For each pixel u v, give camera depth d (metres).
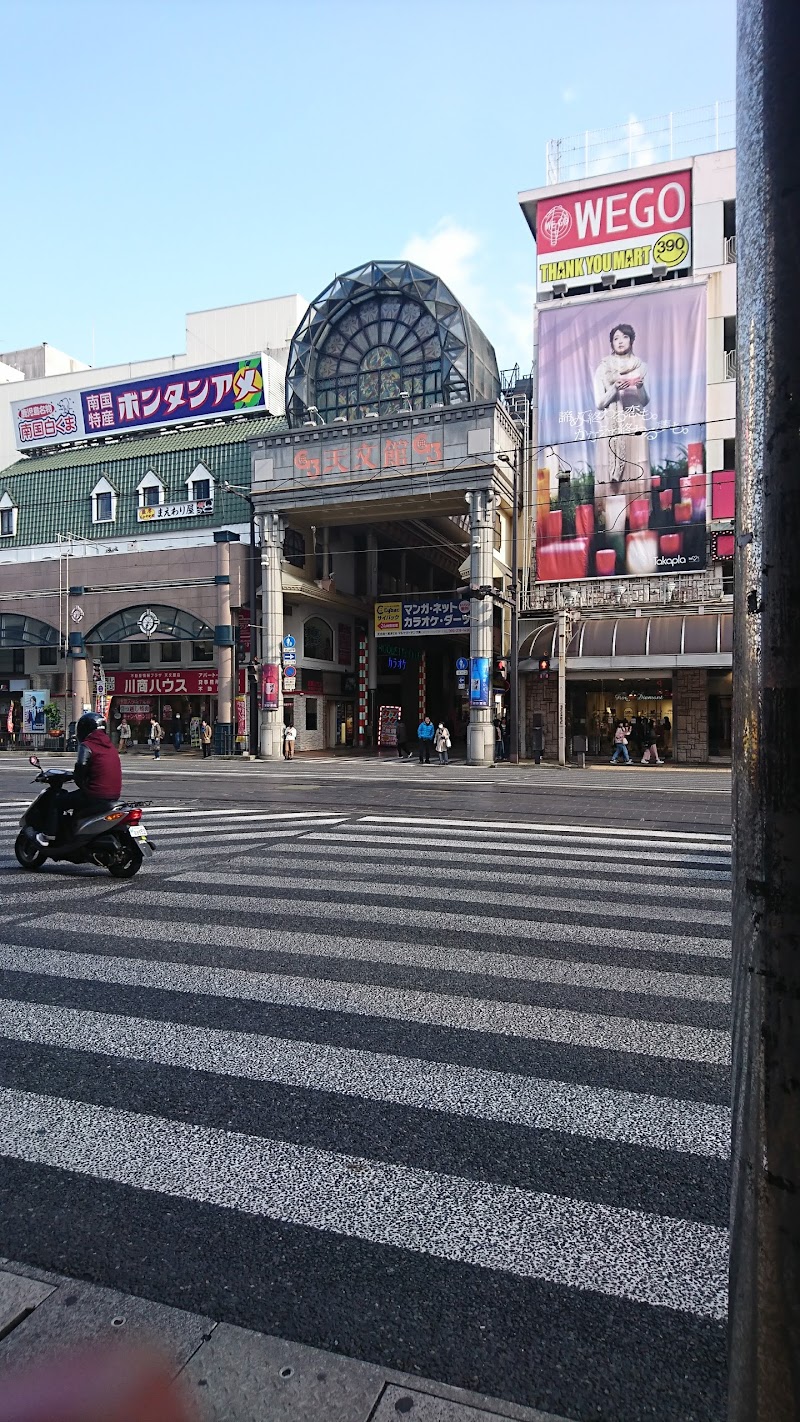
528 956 5.74
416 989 5.06
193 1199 2.90
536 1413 1.99
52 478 35.75
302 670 32.00
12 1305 2.36
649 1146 3.27
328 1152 3.21
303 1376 2.10
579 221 28.31
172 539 33.09
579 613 27.47
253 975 5.30
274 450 28.44
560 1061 4.06
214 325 41.88
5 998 4.89
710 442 26.28
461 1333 2.26
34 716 34.06
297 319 41.06
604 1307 2.36
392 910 7.00
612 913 6.92
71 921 6.64
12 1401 2.01
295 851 9.78
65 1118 3.48
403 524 34.25
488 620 25.95
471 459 25.80
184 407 34.66
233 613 29.84
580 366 27.59
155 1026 4.46
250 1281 2.47
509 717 28.97
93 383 43.59
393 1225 2.75
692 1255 2.59
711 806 14.50
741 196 1.19
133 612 31.27
